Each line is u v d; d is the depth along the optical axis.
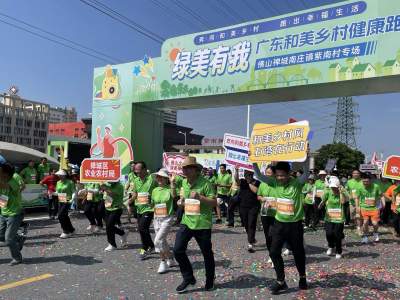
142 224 8.23
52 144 23.22
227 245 9.98
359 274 7.19
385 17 11.13
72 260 8.18
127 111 16.48
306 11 12.48
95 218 12.89
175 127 84.31
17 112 91.50
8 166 7.59
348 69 11.62
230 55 13.95
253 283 6.56
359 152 64.50
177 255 6.07
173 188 7.52
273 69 13.02
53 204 14.44
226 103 15.81
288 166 6.14
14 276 6.97
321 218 15.20
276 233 6.16
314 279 6.84
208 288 6.19
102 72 17.25
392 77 11.22
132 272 7.25
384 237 11.73
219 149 46.75
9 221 7.66
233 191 13.41
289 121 9.52
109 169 9.20
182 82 15.04
